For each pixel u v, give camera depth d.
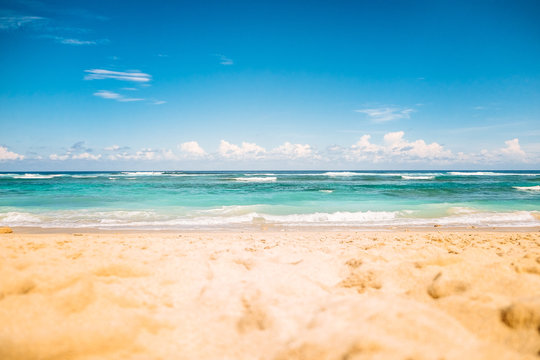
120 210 12.42
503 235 7.61
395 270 3.17
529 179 39.88
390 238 6.81
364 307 1.97
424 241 6.14
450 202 15.38
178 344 1.88
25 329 1.84
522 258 3.65
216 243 5.66
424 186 26.58
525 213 12.06
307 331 1.85
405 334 1.64
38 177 45.00
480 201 15.72
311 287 2.83
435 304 2.40
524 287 2.61
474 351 1.55
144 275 3.03
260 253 4.33
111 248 4.55
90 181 33.97
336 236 7.45
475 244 5.72
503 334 1.89
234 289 2.72
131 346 1.81
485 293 2.44
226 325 2.12
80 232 8.57
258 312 2.24
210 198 16.91
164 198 16.88
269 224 10.20
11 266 3.02
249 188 24.39
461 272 2.99
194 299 2.57
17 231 8.62
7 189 22.28
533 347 1.74
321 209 12.87
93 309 2.15
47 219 10.53
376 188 23.89
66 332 1.83
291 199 16.52
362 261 3.55
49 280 2.62
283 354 1.68
